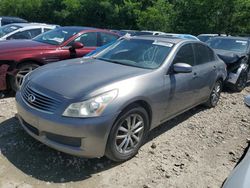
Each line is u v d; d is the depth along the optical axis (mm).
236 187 2195
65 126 3262
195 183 3572
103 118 3324
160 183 3490
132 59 4516
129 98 3553
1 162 3572
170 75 4352
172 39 4984
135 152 3945
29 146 3963
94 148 3363
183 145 4492
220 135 5027
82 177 3453
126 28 37500
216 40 9734
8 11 40156
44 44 6332
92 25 38250
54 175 3439
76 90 3434
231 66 8062
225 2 28797
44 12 39531
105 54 4863
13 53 5621
